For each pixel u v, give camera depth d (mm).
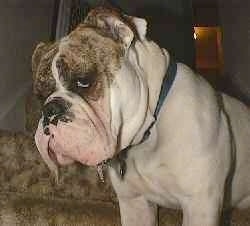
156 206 757
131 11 1479
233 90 1547
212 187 640
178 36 1422
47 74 562
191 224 648
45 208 853
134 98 585
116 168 692
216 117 653
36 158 931
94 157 549
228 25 1649
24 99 1352
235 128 733
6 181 928
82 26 594
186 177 635
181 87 641
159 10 1472
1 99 1207
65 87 556
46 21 1543
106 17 594
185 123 629
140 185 692
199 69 2223
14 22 1283
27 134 968
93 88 557
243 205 815
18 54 1322
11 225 851
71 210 847
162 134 636
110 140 557
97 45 572
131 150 663
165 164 647
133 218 736
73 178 911
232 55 1600
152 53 631
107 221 834
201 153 630
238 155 736
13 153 942
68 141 541
